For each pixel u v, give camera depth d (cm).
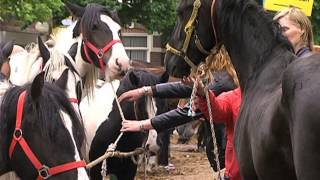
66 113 311
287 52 314
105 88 584
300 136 241
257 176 302
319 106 235
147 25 1592
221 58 393
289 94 253
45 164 301
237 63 341
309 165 237
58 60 463
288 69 260
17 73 512
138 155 578
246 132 305
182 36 356
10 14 1017
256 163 286
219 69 399
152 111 558
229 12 340
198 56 359
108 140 556
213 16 345
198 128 1153
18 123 306
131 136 555
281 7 496
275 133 266
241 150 311
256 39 330
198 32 351
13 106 311
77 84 492
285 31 351
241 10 337
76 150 305
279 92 285
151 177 962
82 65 555
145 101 554
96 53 538
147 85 554
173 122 431
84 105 572
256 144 283
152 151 578
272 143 269
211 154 637
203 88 368
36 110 303
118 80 576
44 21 1091
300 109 242
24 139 304
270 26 327
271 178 277
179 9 358
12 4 946
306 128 238
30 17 962
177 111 430
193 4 349
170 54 368
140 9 1554
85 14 546
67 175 299
